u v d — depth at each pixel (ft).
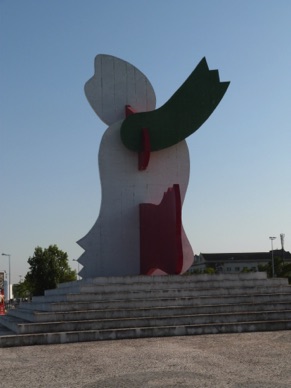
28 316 58.95
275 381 30.12
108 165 85.51
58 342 49.01
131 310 55.62
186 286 66.13
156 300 59.26
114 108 87.25
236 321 55.62
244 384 29.48
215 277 68.54
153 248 80.59
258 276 70.69
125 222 84.74
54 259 203.92
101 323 52.34
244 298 62.23
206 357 38.40
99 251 83.82
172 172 86.84
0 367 37.11
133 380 31.30
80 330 51.72
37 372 34.76
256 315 56.39
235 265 361.30
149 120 83.71
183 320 54.44
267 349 41.52
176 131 83.82
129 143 84.17
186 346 44.09
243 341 46.34
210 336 50.60
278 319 57.00
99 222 84.48
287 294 64.03
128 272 83.82
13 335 49.01
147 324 53.52
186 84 83.87
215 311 58.44
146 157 82.17
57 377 32.89
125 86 88.07
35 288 203.82
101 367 35.73
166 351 41.63
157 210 81.15
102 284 64.54
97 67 87.71
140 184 85.76
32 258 204.23
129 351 42.24
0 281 155.33
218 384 29.60
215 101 83.35
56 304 56.29
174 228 74.69
